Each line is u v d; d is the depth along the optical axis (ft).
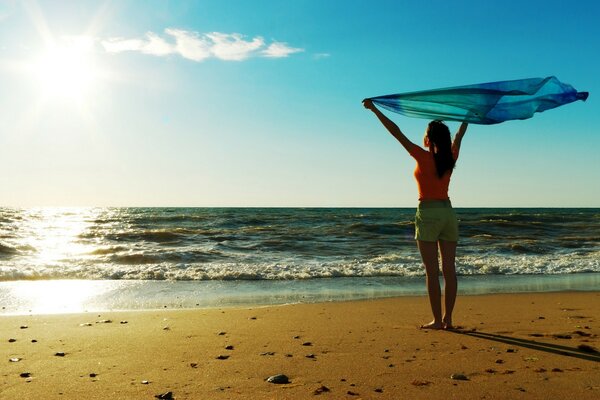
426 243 16.47
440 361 12.28
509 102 16.74
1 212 209.05
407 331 16.65
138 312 21.97
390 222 119.65
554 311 21.59
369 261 46.80
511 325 17.78
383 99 16.60
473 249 60.49
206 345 14.62
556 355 12.75
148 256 49.78
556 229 96.02
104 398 9.55
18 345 14.66
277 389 10.07
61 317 20.42
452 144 16.79
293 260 49.08
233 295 29.01
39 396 9.70
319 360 12.59
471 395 9.51
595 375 10.76
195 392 9.89
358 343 14.73
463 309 22.40
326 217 150.71
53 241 70.69
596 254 55.47
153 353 13.57
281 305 23.98
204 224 113.50
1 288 30.89
